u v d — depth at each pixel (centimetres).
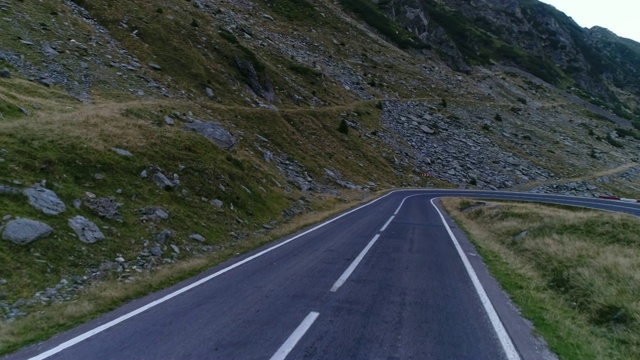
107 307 725
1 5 3219
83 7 4184
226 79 4450
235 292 804
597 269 1027
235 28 6800
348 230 1688
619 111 14200
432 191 4788
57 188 1128
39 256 880
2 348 557
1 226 895
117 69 3425
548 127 9975
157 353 527
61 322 655
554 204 3522
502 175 6481
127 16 4412
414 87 9319
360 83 8112
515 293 850
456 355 534
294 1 11031
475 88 11262
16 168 1120
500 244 1545
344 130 5353
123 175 1392
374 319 661
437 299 781
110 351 536
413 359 518
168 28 4603
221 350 536
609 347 627
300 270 991
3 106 1781
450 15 17500
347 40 10306
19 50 2831
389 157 5688
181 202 1468
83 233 1020
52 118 1634
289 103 5341
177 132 1991
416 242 1437
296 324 632
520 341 593
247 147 3041
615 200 4422
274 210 2038
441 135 7219
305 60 7600
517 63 15650
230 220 1570
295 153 3803
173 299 761
